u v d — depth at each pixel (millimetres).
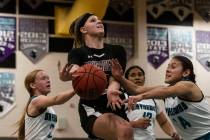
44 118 5387
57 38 8922
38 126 5363
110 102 3717
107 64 3947
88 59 3934
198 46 9750
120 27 9344
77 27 4129
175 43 9617
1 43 8594
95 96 3732
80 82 3691
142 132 5637
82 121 3947
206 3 9977
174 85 4461
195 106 4715
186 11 9836
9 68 8547
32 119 5359
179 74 4848
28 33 8789
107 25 9258
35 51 8766
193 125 4887
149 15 9555
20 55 8664
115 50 4043
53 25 8953
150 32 9484
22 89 8531
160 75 9359
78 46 4172
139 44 9320
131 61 9258
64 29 8703
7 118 8328
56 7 8977
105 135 3764
